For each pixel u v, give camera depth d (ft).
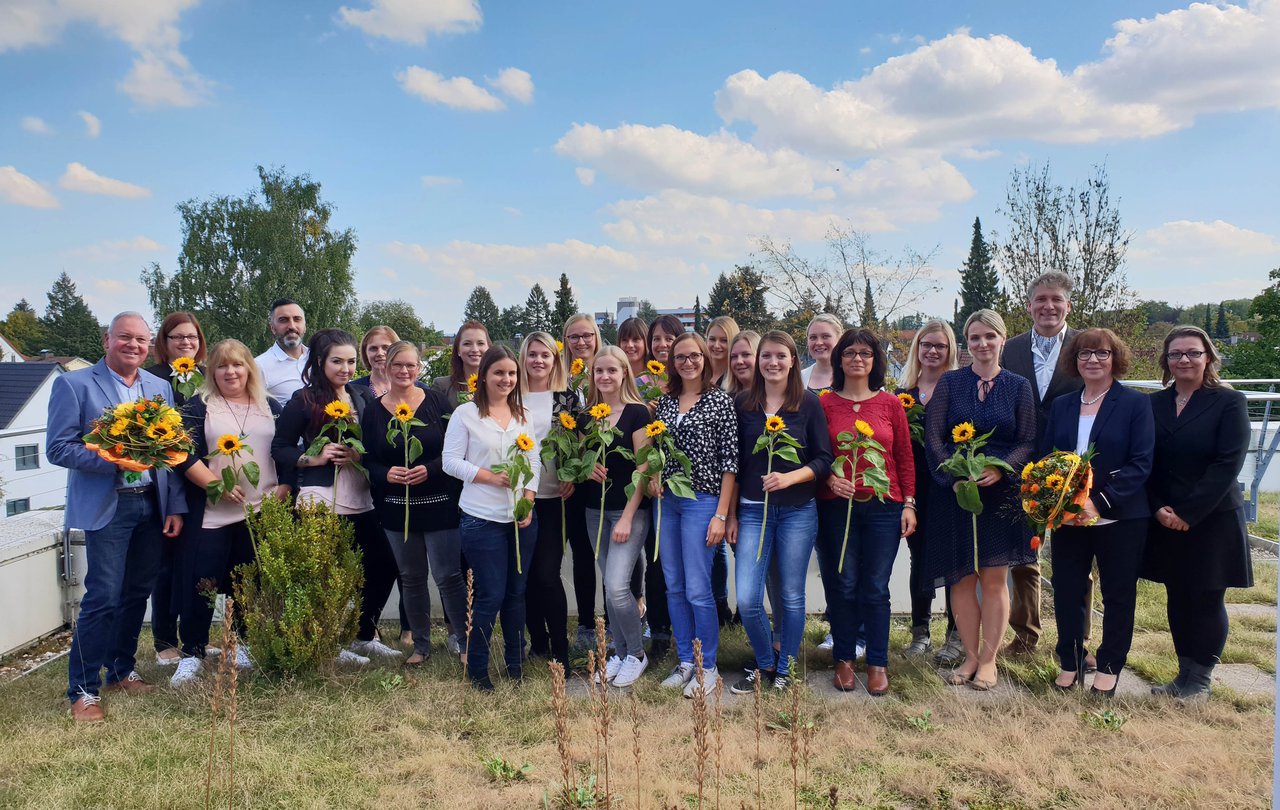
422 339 174.60
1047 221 47.24
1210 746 10.49
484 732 11.46
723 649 14.83
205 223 122.93
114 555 12.05
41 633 16.16
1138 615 16.70
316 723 11.60
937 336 14.73
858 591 13.19
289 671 12.67
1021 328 46.78
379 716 11.86
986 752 10.48
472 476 12.57
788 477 12.28
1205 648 12.23
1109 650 12.21
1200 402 12.18
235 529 13.79
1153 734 10.92
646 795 9.35
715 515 12.84
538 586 13.96
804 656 14.32
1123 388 12.43
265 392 14.53
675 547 13.17
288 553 12.82
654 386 14.60
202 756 10.50
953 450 13.17
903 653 14.82
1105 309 46.19
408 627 15.90
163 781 9.80
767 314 81.66
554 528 13.89
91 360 240.32
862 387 13.28
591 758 10.43
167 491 12.91
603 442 12.80
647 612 14.97
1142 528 12.07
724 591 16.28
